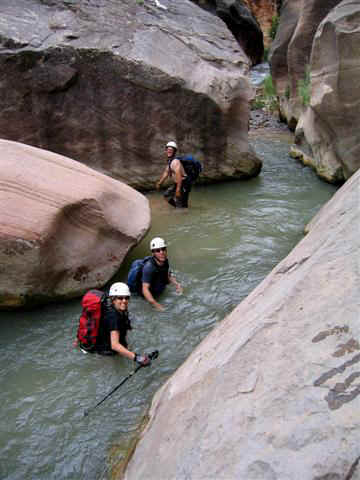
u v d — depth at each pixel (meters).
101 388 4.45
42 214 5.34
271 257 6.96
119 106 9.30
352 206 3.92
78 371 4.67
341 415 2.02
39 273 5.40
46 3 9.70
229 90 9.70
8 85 8.66
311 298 2.81
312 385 2.23
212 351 3.46
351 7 8.70
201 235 7.77
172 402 3.28
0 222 5.19
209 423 2.48
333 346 2.37
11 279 5.38
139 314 5.60
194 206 9.12
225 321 4.15
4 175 5.45
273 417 2.20
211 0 23.44
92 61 8.91
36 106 8.95
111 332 4.65
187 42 10.35
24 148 5.92
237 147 10.23
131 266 6.32
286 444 2.04
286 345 2.56
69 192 5.66
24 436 3.91
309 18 13.00
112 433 3.91
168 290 6.12
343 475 1.81
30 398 4.33
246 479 2.00
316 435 2.00
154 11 11.02
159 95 9.34
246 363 2.65
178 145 9.90
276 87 16.59
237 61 10.70
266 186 10.16
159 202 9.41
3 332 5.26
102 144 9.56
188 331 5.29
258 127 15.96
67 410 4.18
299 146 12.08
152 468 2.71
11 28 8.77
